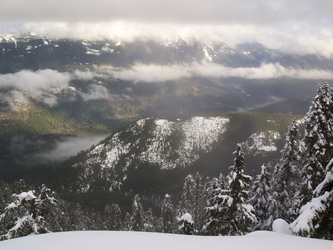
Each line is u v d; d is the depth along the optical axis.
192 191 47.72
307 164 18.53
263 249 7.02
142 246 7.56
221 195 19.38
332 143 17.69
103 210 91.94
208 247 7.28
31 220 15.46
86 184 169.50
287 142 21.48
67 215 52.78
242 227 19.16
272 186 23.05
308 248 7.12
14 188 48.66
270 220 21.88
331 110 17.78
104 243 8.05
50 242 8.46
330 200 10.41
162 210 48.78
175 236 8.81
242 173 19.14
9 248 8.08
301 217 10.34
